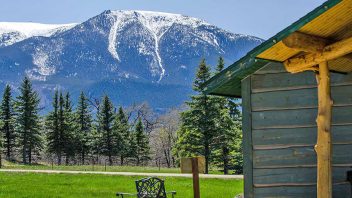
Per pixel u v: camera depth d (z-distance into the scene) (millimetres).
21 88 80812
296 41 8273
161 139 92312
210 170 58000
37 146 82125
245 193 11164
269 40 8578
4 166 55562
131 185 29141
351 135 10867
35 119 80562
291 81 11180
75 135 81438
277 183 11047
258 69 11328
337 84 11039
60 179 33094
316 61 8562
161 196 17844
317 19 7953
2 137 81500
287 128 11125
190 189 26703
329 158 8320
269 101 11242
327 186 8258
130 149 81188
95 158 82312
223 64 51188
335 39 8625
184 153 51250
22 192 25516
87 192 25734
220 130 49812
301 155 11016
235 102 52656
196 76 51000
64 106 88062
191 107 51000
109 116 80062
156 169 52000
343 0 7523
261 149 11180
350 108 10930
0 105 82562
